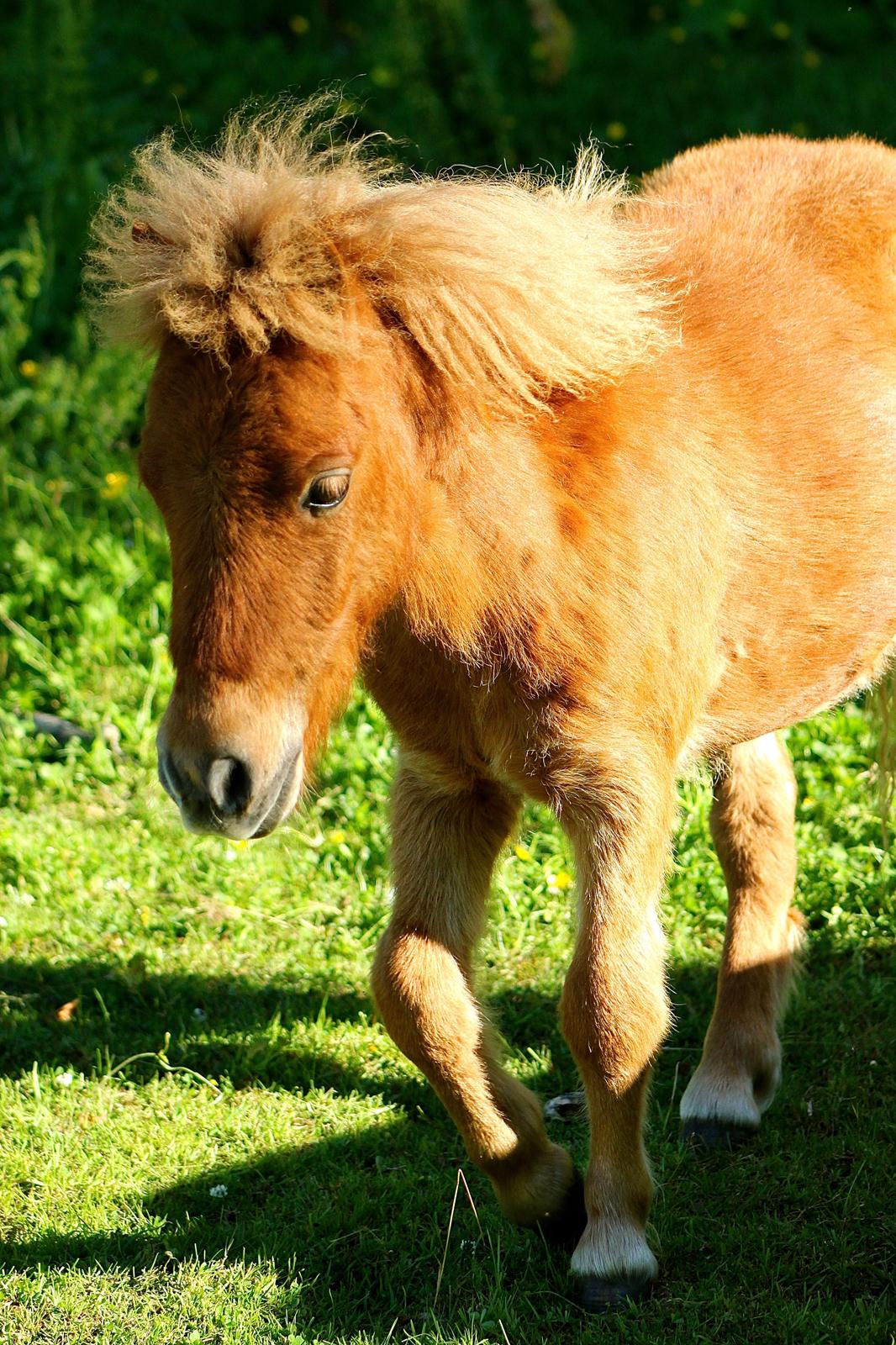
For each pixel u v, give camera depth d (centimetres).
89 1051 837
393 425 561
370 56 2072
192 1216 704
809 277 745
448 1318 632
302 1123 774
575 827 637
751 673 714
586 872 633
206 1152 746
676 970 894
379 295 562
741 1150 744
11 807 1070
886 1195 693
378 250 555
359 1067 817
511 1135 645
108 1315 633
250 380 515
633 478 620
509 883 948
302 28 2223
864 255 766
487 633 600
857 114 2002
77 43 1888
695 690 663
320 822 1041
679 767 704
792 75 2095
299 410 514
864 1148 724
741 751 793
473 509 587
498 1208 697
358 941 920
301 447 514
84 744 1148
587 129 1986
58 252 1700
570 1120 777
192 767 522
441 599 595
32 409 1513
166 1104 787
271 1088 800
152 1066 821
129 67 2112
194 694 521
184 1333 621
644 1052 625
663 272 710
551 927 925
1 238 1723
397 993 637
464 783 658
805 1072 805
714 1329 614
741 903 792
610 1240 634
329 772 1077
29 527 1373
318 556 530
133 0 2303
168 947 927
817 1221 684
